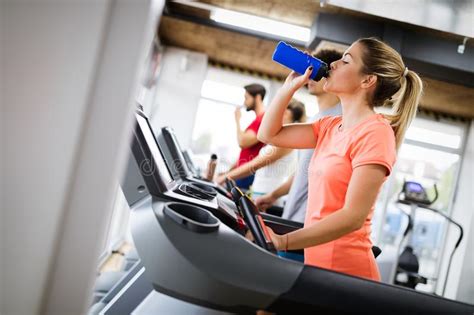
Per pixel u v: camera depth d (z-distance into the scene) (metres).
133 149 0.93
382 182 0.90
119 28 0.45
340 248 1.00
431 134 7.41
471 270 6.73
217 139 7.04
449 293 6.88
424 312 0.72
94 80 0.45
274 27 4.50
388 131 0.95
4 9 0.43
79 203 0.45
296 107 3.09
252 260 0.73
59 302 0.46
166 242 0.74
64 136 0.45
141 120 1.29
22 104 0.44
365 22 4.10
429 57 4.06
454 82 4.44
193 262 0.72
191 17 4.94
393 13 2.77
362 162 0.90
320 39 4.13
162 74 6.64
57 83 0.44
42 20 0.44
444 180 7.44
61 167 0.45
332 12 4.09
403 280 4.62
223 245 0.74
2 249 0.44
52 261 0.45
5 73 0.44
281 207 2.84
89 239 0.46
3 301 0.45
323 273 0.73
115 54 0.45
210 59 6.98
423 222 7.48
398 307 0.72
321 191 1.04
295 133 1.26
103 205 0.46
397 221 7.49
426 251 7.42
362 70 1.04
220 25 4.91
